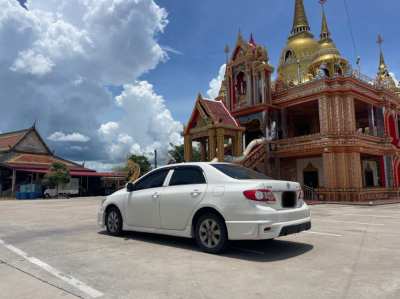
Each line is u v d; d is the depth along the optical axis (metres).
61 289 4.30
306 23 37.88
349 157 23.48
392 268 5.12
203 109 25.28
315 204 20.52
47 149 54.47
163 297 3.96
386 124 28.03
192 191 6.55
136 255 6.09
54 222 11.71
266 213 5.64
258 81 27.91
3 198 42.28
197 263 5.48
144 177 7.84
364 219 11.85
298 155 25.81
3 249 6.93
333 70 27.98
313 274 4.81
